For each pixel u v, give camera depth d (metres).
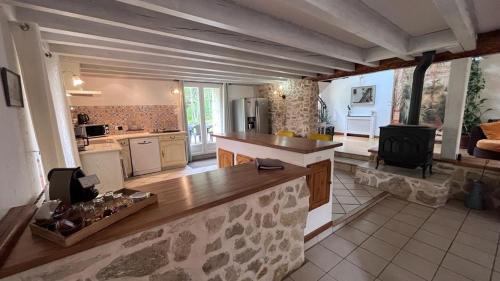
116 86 4.77
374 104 7.21
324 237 2.34
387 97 6.88
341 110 8.15
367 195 3.26
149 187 1.40
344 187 3.58
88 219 0.91
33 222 0.90
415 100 3.28
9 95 1.25
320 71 4.31
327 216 2.36
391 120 6.81
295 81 5.50
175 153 5.18
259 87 6.80
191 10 1.65
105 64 3.37
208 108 6.17
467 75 3.08
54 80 2.44
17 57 1.72
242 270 1.47
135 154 4.61
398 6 1.92
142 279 1.03
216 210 1.27
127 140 4.49
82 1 1.64
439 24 2.34
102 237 0.86
